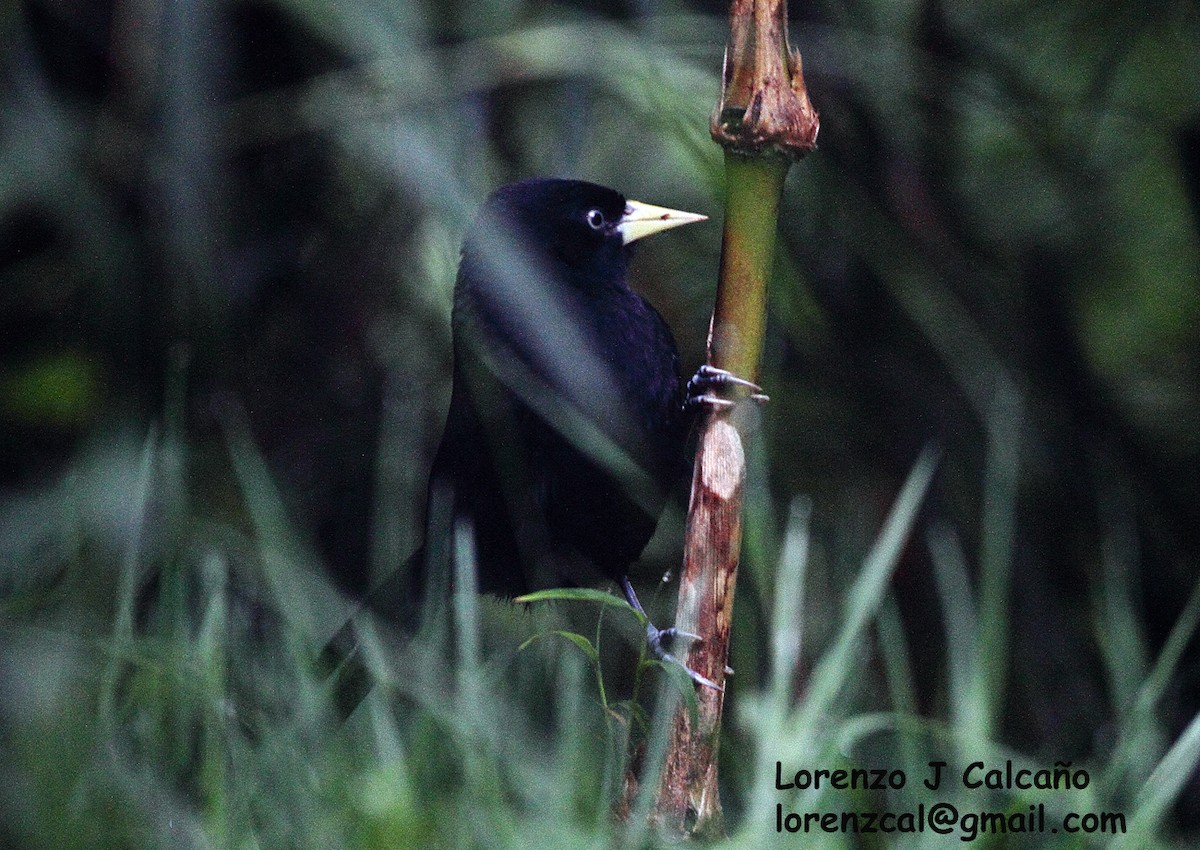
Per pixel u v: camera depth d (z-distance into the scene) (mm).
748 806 5531
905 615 8531
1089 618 9023
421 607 7371
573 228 7770
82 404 8211
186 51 7402
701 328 9188
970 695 5785
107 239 7801
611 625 8156
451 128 7902
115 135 8047
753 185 5551
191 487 7488
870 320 9336
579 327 7430
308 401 9195
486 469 7516
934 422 9094
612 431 7379
